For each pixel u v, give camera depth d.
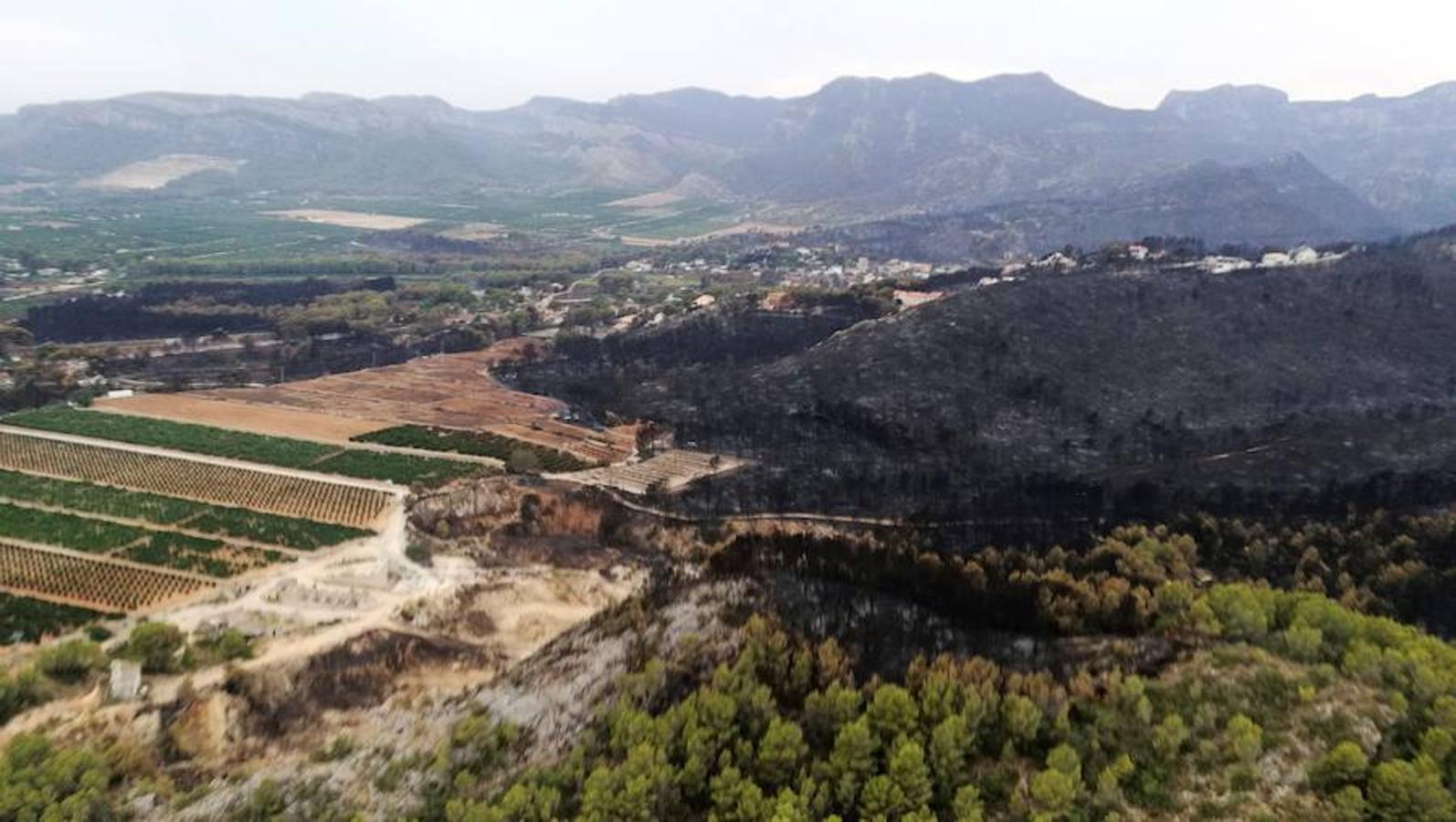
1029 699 85.81
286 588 143.88
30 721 99.19
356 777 91.19
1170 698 87.50
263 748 99.38
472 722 93.81
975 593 111.12
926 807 75.12
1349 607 131.88
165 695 103.50
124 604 141.38
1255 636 96.44
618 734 86.88
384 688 115.38
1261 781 77.19
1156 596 107.44
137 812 86.06
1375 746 79.06
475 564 158.75
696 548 165.62
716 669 93.12
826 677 91.25
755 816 76.38
